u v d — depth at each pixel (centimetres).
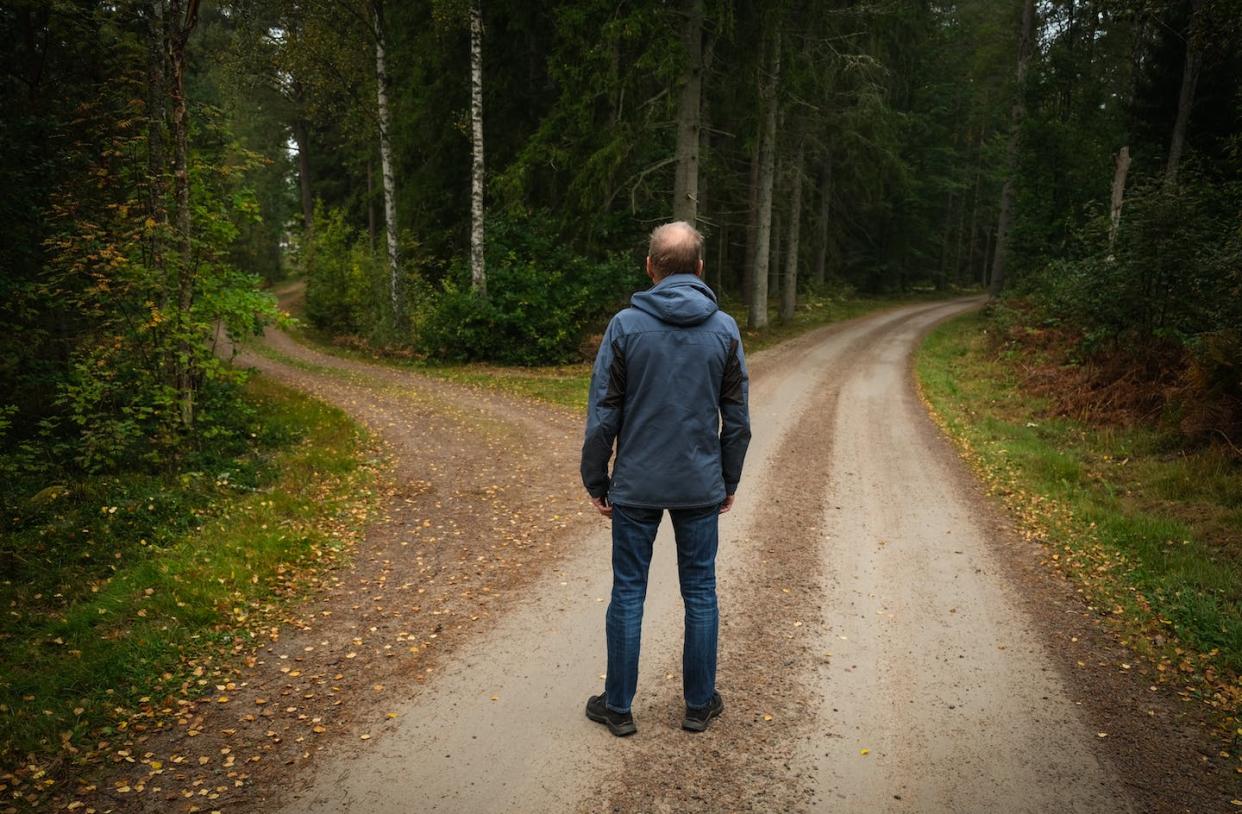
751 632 372
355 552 495
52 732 275
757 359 1772
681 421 262
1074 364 1173
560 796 242
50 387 796
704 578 278
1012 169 2559
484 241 1839
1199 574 447
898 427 979
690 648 276
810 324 2634
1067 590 438
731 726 286
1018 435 920
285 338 2352
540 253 1816
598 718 287
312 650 351
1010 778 254
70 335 817
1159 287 1040
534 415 1066
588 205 1577
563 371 1633
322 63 1816
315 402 1109
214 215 784
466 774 254
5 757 258
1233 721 292
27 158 797
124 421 684
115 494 585
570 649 352
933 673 332
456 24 1730
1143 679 328
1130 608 405
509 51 1919
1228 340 767
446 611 397
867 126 2278
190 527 536
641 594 277
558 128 1659
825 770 258
